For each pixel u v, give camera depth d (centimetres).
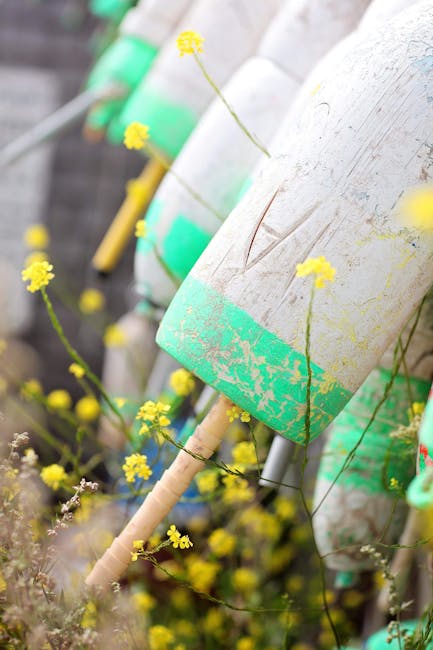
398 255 107
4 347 147
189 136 149
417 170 107
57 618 104
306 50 132
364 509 128
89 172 309
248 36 147
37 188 310
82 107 170
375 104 108
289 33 133
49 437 137
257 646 151
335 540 130
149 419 114
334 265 107
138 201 171
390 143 107
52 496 165
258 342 107
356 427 128
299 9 132
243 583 150
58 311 295
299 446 127
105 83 167
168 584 159
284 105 132
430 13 112
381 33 112
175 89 147
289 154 110
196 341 108
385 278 107
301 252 107
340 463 129
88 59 316
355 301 107
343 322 107
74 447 211
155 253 134
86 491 119
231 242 109
